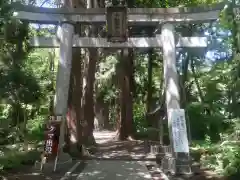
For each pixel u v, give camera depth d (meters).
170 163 9.23
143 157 12.23
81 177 8.41
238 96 8.66
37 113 18.33
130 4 16.33
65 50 10.42
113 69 23.00
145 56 22.58
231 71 8.87
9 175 8.73
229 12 8.80
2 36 9.83
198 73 18.22
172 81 10.20
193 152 11.86
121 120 19.38
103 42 10.66
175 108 9.96
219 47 13.17
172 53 10.46
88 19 10.70
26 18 10.38
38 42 10.72
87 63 16.27
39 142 14.72
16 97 10.55
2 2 8.11
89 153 13.08
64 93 10.14
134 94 21.55
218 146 10.04
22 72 10.15
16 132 11.76
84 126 15.34
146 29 14.62
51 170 9.09
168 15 10.68
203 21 10.68
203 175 8.77
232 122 9.07
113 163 10.70
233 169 8.09
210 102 14.12
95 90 28.58
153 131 17.86
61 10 10.59
